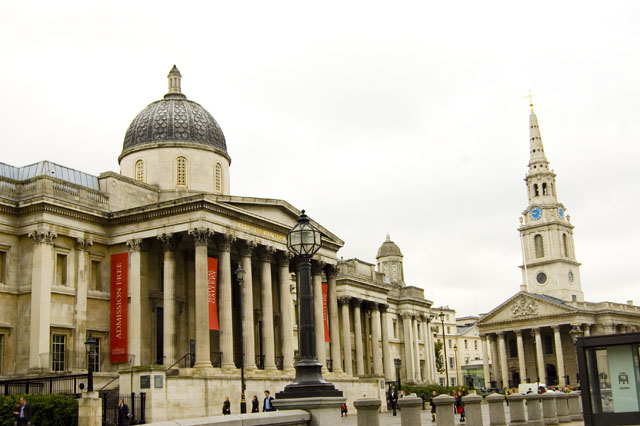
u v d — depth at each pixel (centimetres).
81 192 5334
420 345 11119
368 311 9538
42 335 4816
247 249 5562
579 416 4497
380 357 9481
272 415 1911
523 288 15912
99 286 5388
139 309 5206
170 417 4338
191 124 6288
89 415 3528
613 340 3009
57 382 4622
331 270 6844
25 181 5159
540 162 16100
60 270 5131
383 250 12575
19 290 4972
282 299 5972
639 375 2961
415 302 10925
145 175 6125
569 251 15838
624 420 2956
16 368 4859
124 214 5381
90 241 5297
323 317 6575
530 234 15912
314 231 2384
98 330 5253
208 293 5066
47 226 5000
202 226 5125
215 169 6338
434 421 5209
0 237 4941
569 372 14225
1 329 4844
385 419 5844
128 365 5122
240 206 5547
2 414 3662
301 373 2225
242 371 4450
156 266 5531
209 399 4716
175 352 5122
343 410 6250
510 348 15312
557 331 13750
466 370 17162
